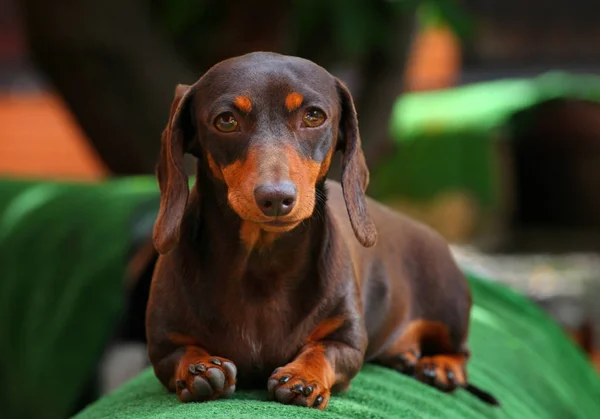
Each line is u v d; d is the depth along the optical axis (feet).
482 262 25.85
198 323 8.38
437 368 9.89
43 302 15.93
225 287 8.35
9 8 30.76
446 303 10.33
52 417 15.49
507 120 29.68
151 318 8.53
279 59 8.13
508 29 34.76
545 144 32.09
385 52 18.45
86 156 31.58
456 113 30.07
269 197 7.32
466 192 29.09
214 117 7.88
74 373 15.40
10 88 31.48
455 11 17.08
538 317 15.70
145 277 15.70
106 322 15.37
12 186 17.79
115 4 16.88
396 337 10.12
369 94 18.75
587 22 34.40
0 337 16.01
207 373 7.81
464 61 36.58
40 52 17.11
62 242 16.11
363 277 9.56
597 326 22.50
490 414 9.95
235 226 8.19
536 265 25.89
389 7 17.60
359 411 7.99
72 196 16.69
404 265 10.27
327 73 8.35
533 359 13.35
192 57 19.12
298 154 7.79
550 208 32.58
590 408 14.49
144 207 15.99
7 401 15.97
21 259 16.26
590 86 31.24
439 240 10.64
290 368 7.95
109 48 16.92
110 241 15.66
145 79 17.19
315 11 17.15
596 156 31.76
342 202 9.87
